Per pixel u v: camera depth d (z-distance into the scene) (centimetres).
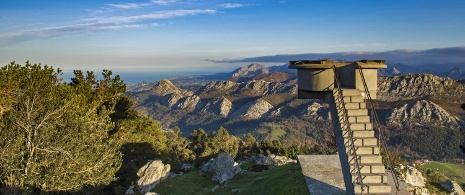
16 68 2050
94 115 2298
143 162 3027
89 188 2309
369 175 950
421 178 1579
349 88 1127
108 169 2102
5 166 1750
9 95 1988
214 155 4512
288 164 1977
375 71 1129
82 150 2041
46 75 2114
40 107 2044
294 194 1419
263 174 1934
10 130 1900
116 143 2277
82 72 2775
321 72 1162
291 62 1225
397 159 2091
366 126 1041
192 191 1948
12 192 1725
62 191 2097
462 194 1506
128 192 2078
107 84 2845
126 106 2980
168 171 2216
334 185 1430
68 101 2112
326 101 1206
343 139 1030
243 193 1703
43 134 1972
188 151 6106
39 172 1891
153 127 3212
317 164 1716
